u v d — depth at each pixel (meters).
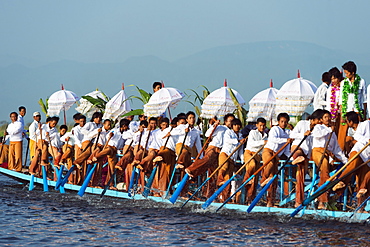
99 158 24.33
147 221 19.66
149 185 22.70
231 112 24.33
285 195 20.98
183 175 22.70
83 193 24.05
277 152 19.44
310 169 21.47
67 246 16.16
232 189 21.20
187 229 18.28
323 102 21.34
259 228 18.14
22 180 29.25
